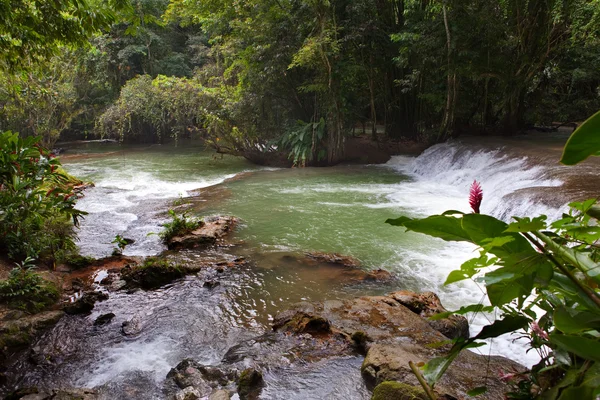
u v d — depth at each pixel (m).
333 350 4.39
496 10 14.82
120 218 9.69
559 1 13.59
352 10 15.31
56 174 7.39
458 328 4.86
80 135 27.73
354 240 8.12
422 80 17.39
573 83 19.73
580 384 1.30
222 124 17.56
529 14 14.68
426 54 15.05
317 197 11.65
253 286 6.17
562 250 1.36
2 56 7.33
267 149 18.03
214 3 17.64
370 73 17.50
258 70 16.45
